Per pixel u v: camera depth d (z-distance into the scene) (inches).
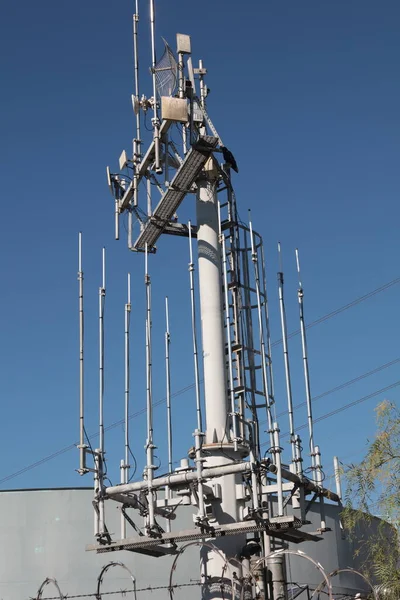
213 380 1130.7
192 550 1636.3
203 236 1189.7
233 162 1209.4
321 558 1734.7
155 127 1193.4
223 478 1077.8
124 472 1109.1
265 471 1032.2
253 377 1151.0
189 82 1192.2
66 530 1636.3
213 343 1146.0
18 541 1630.2
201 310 1167.0
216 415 1115.9
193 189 1210.6
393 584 1048.8
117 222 1278.3
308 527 1728.6
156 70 1237.7
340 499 1156.5
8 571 1612.9
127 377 1146.0
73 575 1611.7
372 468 1109.7
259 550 1067.9
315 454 1112.2
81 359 1122.0
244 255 1210.6
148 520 1036.5
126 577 1615.4
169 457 1163.3
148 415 1069.1
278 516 987.9
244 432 1114.7
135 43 1278.3
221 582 961.5
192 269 1079.0
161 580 1620.3
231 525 998.4
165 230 1232.2
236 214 1222.3
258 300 1128.8
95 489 1085.1
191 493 1052.5
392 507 1081.4
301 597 1681.8
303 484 1061.8
